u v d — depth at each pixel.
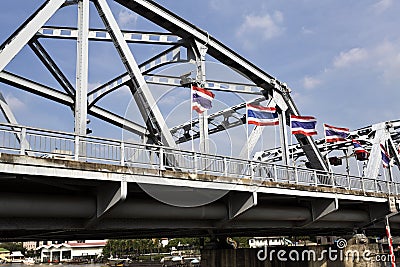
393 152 42.50
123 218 16.86
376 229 31.98
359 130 43.25
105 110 31.61
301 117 30.89
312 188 22.78
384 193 28.06
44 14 20.22
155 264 71.25
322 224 26.33
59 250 138.62
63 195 14.97
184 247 107.44
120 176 15.11
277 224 23.88
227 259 27.38
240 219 21.00
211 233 25.34
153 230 20.23
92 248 142.62
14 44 19.06
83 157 14.70
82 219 16.09
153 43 27.11
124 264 74.75
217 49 28.22
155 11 25.36
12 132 13.34
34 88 25.78
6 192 13.73
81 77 19.77
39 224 14.92
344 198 24.75
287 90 32.69
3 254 142.00
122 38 23.05
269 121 26.44
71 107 27.55
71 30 25.20
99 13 23.42
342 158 41.84
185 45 27.91
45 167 13.50
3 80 24.52
